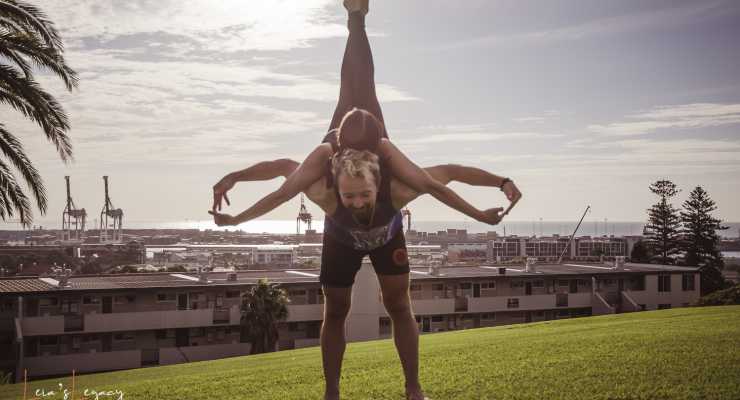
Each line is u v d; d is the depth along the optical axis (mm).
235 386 9531
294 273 57875
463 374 8641
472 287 53375
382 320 47594
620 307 58062
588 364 8805
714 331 12133
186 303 44875
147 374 17438
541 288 55688
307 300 48125
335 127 5363
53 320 40625
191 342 44719
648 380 7547
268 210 4625
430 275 54094
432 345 15891
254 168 5039
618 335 12672
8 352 39938
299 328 47906
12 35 17594
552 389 7328
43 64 17953
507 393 7238
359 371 9992
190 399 8648
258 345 42688
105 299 42844
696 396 6758
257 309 42219
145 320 42938
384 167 4867
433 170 5062
